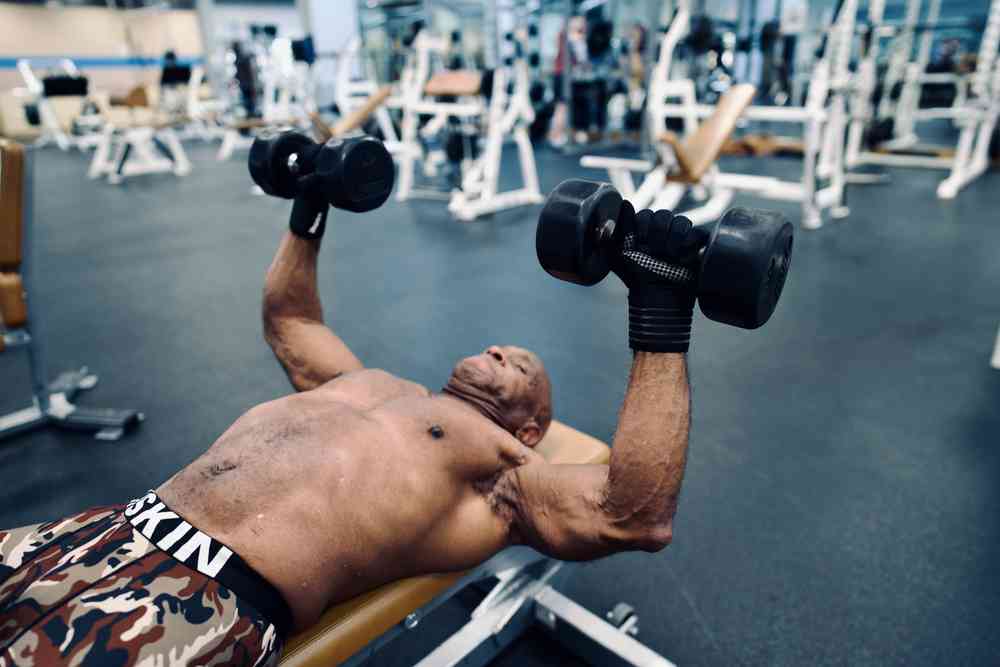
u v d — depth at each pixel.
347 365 1.08
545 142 7.55
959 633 1.09
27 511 1.46
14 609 0.63
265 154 1.00
